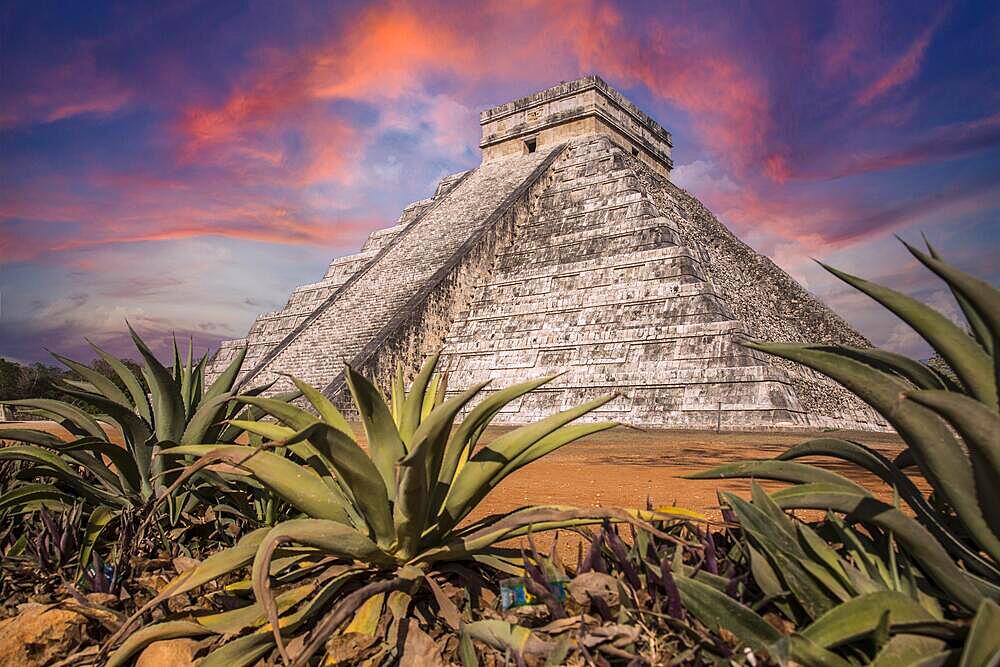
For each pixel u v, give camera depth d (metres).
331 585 3.08
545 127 46.25
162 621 3.24
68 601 3.55
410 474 2.80
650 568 2.77
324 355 34.66
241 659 2.85
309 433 2.68
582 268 33.59
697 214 47.06
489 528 3.18
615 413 28.62
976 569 2.50
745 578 2.90
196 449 3.45
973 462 2.16
